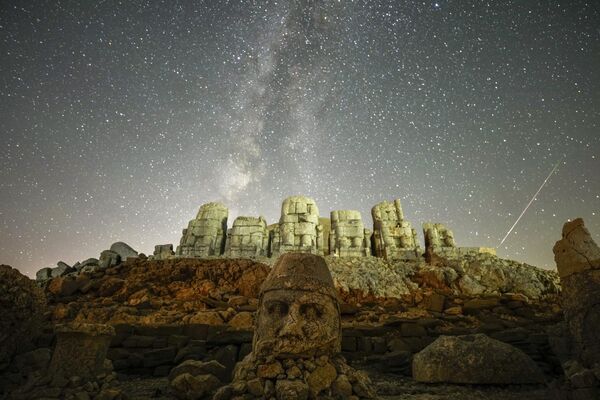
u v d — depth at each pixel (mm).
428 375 5512
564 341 5773
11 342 5160
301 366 4070
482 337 5863
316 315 4383
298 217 15875
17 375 4855
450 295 10633
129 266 11727
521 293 10844
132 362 6332
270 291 4543
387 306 10023
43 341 6688
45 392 4203
